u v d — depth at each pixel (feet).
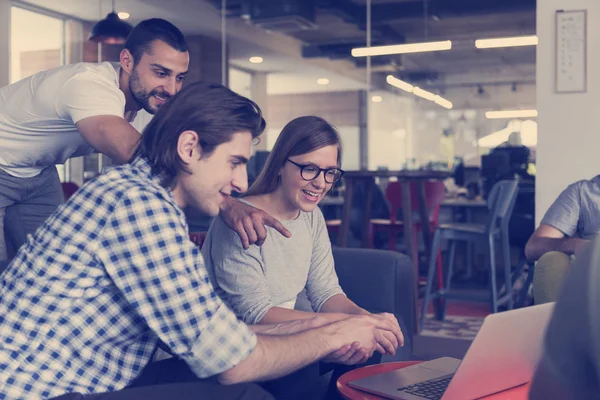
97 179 4.18
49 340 4.02
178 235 4.03
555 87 13.96
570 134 13.89
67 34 26.86
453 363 5.47
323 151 6.29
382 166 34.63
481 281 22.07
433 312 18.28
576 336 2.26
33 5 25.41
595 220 9.73
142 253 3.94
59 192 8.79
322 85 35.40
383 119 36.40
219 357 4.00
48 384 4.02
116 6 26.45
